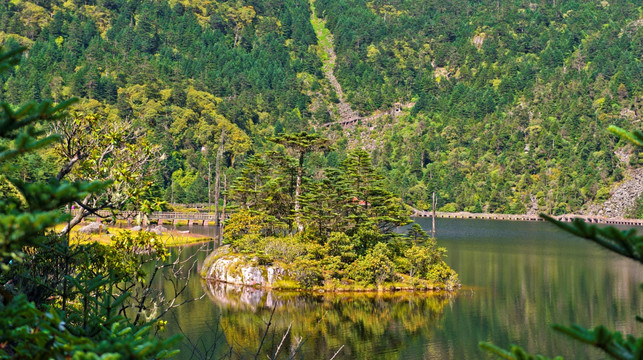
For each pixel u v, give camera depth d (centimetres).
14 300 637
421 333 3947
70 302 1447
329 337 3806
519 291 5544
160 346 619
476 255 8662
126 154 1756
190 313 4216
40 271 1367
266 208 7025
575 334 506
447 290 5553
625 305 4928
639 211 18638
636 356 487
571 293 5466
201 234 10094
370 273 5516
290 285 5503
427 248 5959
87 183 595
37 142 580
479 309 4719
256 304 4728
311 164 19600
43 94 19588
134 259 1616
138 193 1680
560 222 536
